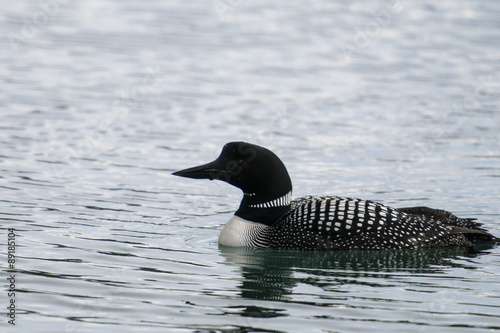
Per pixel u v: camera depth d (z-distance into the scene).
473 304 8.96
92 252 10.56
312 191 13.69
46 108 18.62
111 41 25.50
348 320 8.45
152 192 13.60
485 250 11.06
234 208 13.04
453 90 21.03
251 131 17.33
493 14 31.25
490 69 23.20
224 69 22.78
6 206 12.48
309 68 23.19
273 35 26.95
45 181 13.88
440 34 27.75
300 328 8.23
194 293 9.20
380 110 19.17
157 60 23.44
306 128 17.62
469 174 14.80
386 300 9.08
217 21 28.80
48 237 11.12
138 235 11.42
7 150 15.59
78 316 8.48
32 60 23.08
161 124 17.70
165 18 29.03
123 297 9.02
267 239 10.98
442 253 10.80
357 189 13.85
